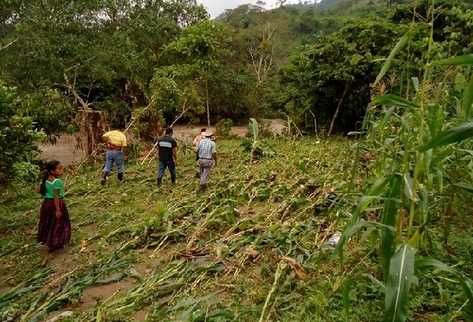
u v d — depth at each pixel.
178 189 10.76
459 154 4.62
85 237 7.52
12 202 10.41
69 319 4.61
